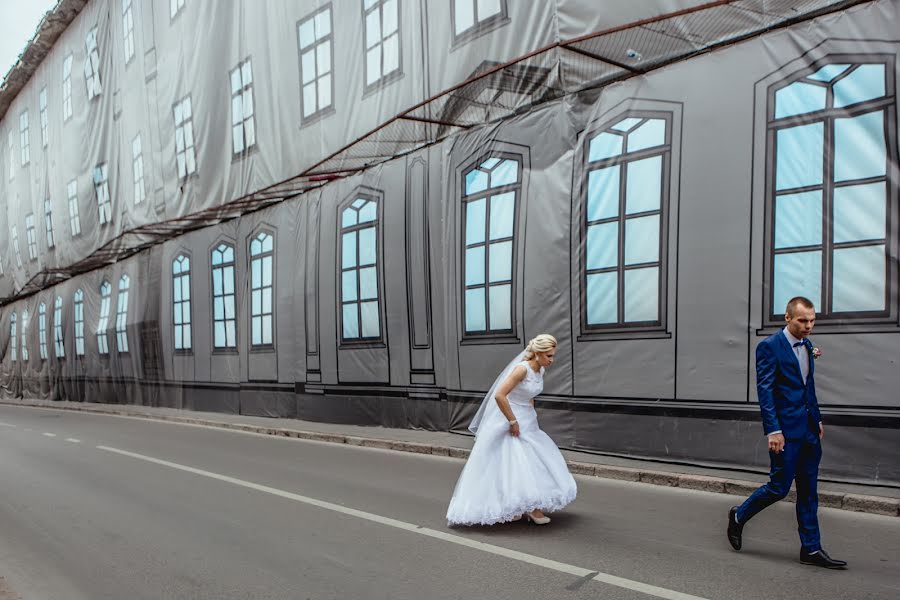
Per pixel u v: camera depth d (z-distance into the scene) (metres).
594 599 4.01
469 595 4.16
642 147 8.09
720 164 7.38
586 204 8.64
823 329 6.51
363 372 12.77
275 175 15.78
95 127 25.44
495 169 10.02
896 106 6.17
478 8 10.49
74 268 26.19
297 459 9.78
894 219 6.14
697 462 7.43
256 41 16.52
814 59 6.72
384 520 6.02
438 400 11.26
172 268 19.86
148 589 4.58
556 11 9.13
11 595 4.46
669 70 7.89
